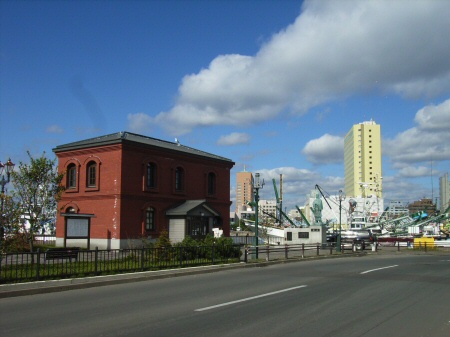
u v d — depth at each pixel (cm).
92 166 3612
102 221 3447
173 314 980
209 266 2005
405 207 11800
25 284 1330
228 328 847
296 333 812
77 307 1070
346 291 1357
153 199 3653
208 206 3884
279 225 7744
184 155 3981
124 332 811
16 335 788
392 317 968
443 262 2592
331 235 5153
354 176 11525
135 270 1742
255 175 2612
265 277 1755
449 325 895
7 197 1784
